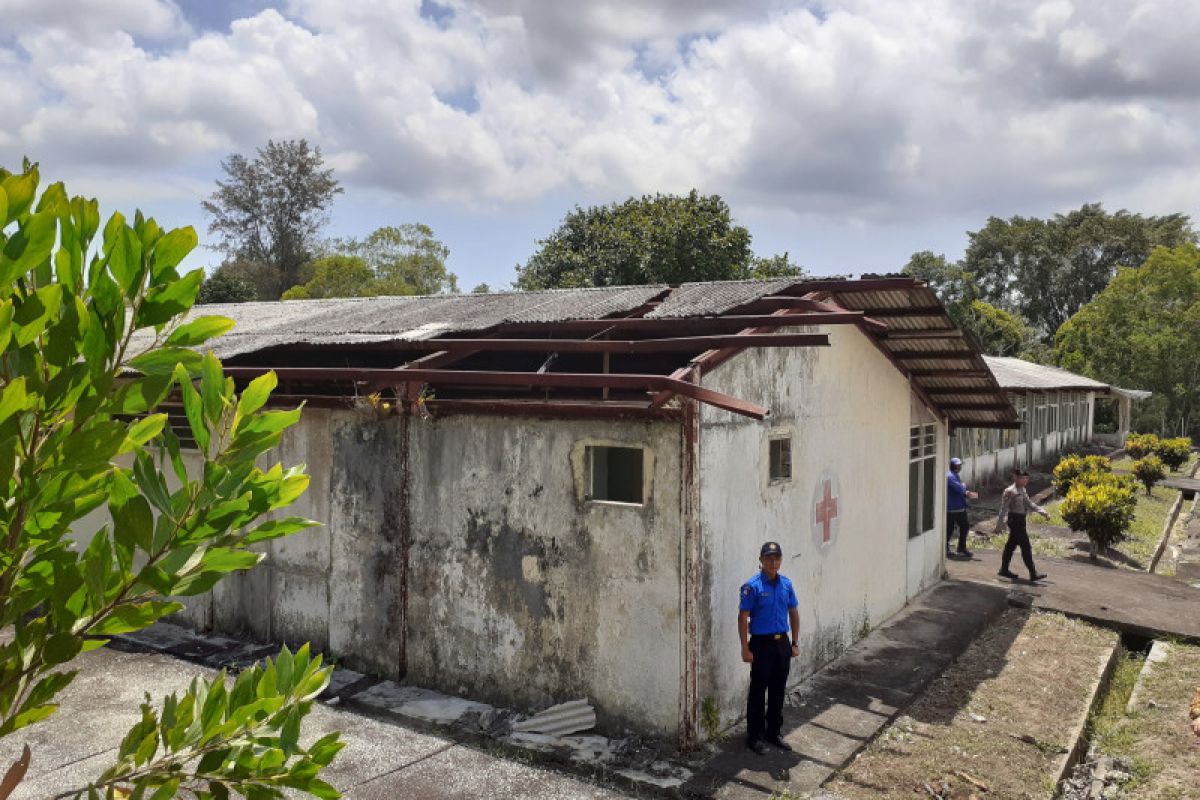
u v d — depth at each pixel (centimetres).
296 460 780
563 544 650
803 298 690
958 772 609
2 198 146
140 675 731
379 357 901
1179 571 1375
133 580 172
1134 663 913
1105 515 1362
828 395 827
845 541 865
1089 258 5947
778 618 619
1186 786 609
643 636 618
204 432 179
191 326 181
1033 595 1089
